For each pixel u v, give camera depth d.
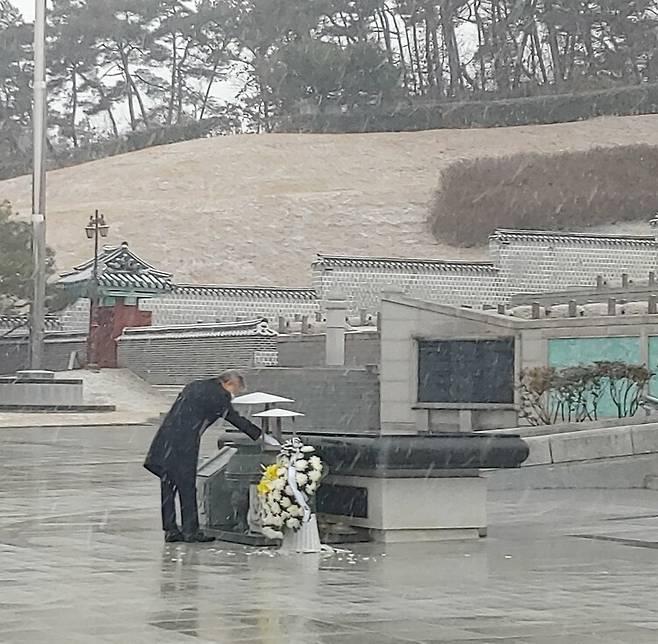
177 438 12.97
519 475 19.39
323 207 95.62
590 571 11.17
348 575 10.88
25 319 64.56
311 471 12.34
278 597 9.72
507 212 93.12
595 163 95.75
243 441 13.09
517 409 30.94
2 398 48.44
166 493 13.07
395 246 92.00
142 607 9.25
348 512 13.32
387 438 12.95
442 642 8.02
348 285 67.00
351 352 48.22
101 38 123.38
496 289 68.81
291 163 106.25
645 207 93.62
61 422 42.84
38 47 46.62
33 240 48.09
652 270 71.75
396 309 34.47
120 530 14.20
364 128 114.31
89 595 9.77
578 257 70.62
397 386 34.41
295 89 116.56
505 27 114.25
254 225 92.25
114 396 55.25
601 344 30.02
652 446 19.39
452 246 92.50
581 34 111.19
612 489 19.22
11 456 28.20
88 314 67.06
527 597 9.77
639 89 108.44
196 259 87.62
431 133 111.44
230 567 11.33
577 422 23.03
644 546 12.91
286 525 12.27
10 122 119.19
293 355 52.34
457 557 12.03
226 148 109.56
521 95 113.56
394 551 12.41
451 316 33.41
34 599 9.58
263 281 85.75
